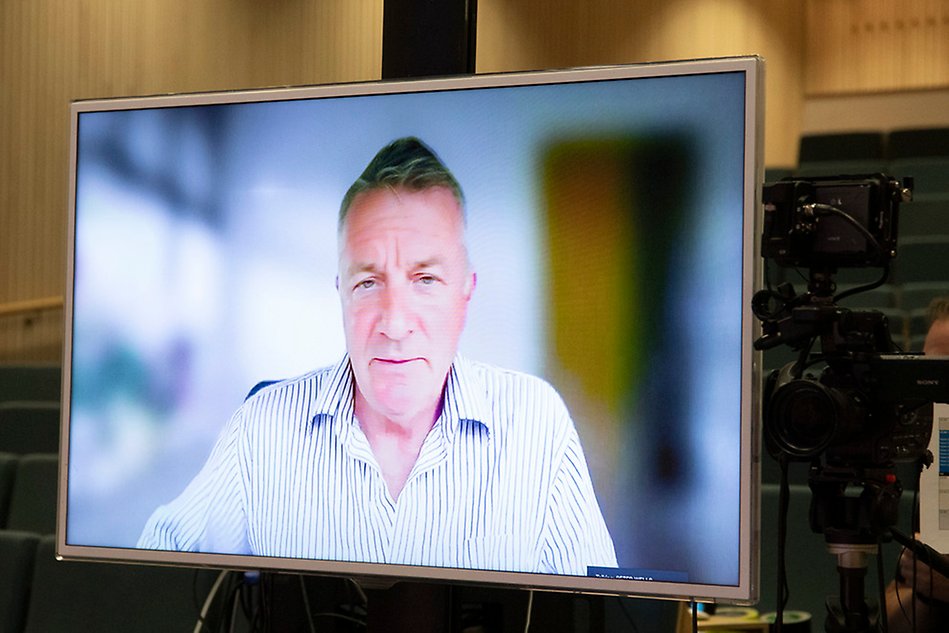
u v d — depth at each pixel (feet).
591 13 22.06
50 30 15.78
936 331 7.87
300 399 5.50
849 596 4.59
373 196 5.44
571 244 5.14
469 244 5.30
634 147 5.07
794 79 24.49
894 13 24.97
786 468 4.51
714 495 4.86
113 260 5.81
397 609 5.62
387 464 5.35
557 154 5.18
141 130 5.80
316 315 5.51
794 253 4.59
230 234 5.65
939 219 17.95
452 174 5.34
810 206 4.52
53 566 7.44
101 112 5.87
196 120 5.73
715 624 6.75
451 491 5.25
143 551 5.65
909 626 6.20
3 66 15.48
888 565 7.82
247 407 5.57
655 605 5.68
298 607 6.03
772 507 8.39
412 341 5.35
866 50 24.95
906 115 24.85
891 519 4.59
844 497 4.60
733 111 4.93
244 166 5.64
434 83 5.37
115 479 5.74
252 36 17.20
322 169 5.53
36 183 15.75
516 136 5.25
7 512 9.39
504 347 5.22
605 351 5.06
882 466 4.63
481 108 5.31
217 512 5.58
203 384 5.64
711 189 4.94
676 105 5.01
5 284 15.52
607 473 5.02
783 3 24.14
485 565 5.17
